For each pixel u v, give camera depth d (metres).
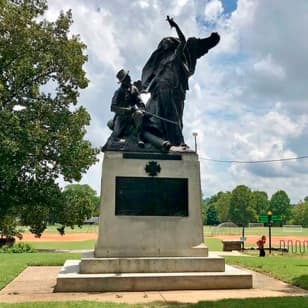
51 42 20.83
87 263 11.86
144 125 13.91
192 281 11.58
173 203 12.91
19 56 19.91
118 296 10.48
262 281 13.44
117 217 12.61
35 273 15.68
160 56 15.03
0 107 19.06
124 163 12.91
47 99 21.16
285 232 75.25
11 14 19.44
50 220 24.14
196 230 12.85
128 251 12.45
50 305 8.93
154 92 14.59
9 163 18.44
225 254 25.62
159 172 12.98
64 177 21.94
